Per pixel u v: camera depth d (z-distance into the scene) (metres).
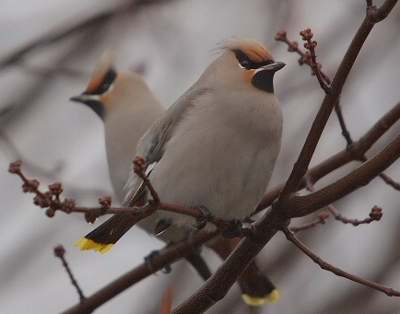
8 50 13.95
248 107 9.98
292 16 14.59
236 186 10.00
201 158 9.96
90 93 13.89
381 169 8.77
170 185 10.07
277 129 10.08
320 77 8.59
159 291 14.84
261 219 9.07
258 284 12.05
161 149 10.34
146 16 14.71
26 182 7.67
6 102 15.07
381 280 14.18
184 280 14.76
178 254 11.81
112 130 13.49
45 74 14.05
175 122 10.31
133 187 10.45
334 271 8.72
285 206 8.95
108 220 9.34
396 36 15.48
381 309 13.86
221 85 10.19
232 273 9.24
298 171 8.85
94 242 9.41
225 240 12.01
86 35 14.97
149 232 12.27
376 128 10.48
